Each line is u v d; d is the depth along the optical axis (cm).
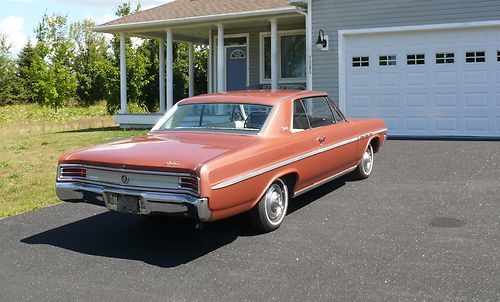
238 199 480
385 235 510
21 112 3300
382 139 832
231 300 375
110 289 403
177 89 2958
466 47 1162
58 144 1353
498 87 1142
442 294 370
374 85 1250
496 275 400
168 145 516
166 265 452
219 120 586
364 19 1245
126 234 550
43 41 4384
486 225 530
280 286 396
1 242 531
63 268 452
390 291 378
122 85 1798
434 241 486
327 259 449
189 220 596
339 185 746
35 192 774
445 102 1188
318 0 1288
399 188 712
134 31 1747
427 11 1184
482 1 1137
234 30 1781
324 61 1292
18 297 392
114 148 520
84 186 506
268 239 513
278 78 1703
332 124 678
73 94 3709
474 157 898
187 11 1641
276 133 555
